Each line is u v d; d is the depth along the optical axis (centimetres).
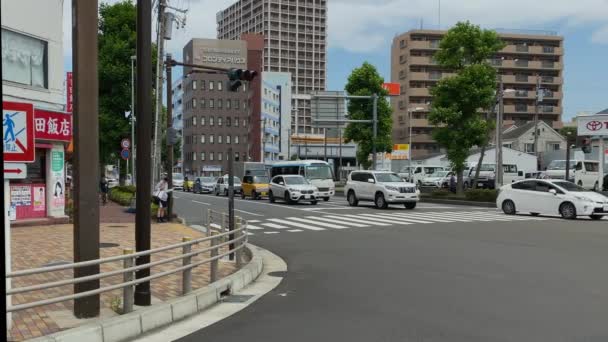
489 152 5462
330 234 1502
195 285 765
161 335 561
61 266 479
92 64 573
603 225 1681
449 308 657
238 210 2450
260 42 9606
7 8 1284
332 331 566
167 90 1858
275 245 1301
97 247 580
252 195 3425
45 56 1440
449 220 1895
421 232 1515
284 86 11031
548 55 8306
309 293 762
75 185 573
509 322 590
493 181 4419
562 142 6781
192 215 2277
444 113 2938
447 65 2995
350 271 930
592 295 718
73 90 570
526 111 8169
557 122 8294
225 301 718
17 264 916
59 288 724
